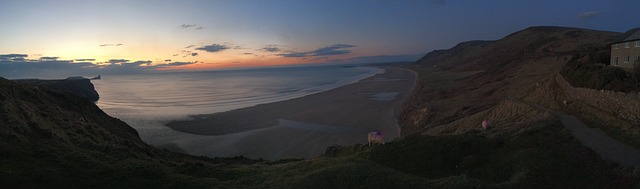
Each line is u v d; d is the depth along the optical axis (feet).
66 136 75.25
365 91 312.91
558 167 53.78
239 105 239.71
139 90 435.12
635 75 79.10
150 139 146.10
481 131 82.79
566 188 48.70
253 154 124.06
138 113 217.77
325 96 280.51
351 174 54.03
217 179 59.88
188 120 186.60
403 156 69.92
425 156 67.92
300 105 229.86
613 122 72.74
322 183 52.08
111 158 63.05
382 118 179.01
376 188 50.26
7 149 55.06
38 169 51.39
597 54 123.13
